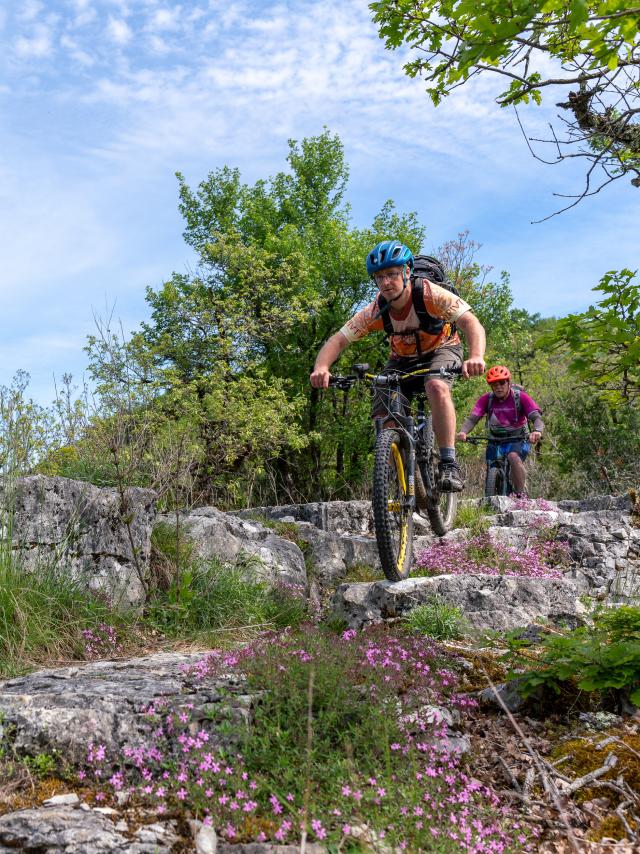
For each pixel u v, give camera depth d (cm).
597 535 755
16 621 422
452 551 688
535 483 1241
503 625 486
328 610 559
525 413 946
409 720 313
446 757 297
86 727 279
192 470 943
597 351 450
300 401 1127
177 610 505
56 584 459
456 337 530
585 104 385
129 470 597
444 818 259
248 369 1195
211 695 306
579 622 493
